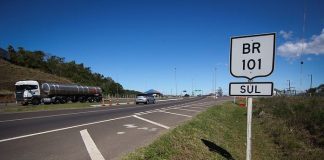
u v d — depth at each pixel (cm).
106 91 9781
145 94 4409
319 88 4444
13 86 6097
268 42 518
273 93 511
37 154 733
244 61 537
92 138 984
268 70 517
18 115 1966
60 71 10419
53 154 734
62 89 4291
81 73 11594
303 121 1700
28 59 9681
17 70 7294
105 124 1407
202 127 1239
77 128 1238
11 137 984
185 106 3444
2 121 1531
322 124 1521
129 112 2303
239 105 4053
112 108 2952
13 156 708
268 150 1208
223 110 2741
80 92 4784
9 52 9544
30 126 1301
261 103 3531
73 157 707
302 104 2194
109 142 916
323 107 1998
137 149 740
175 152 745
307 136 1474
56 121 1537
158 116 1919
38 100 3856
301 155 1145
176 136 923
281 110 2216
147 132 1152
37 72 8088
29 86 3797
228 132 1421
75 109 2759
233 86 546
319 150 1222
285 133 1515
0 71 6631
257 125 1972
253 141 1382
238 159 899
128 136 1045
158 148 737
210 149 898
